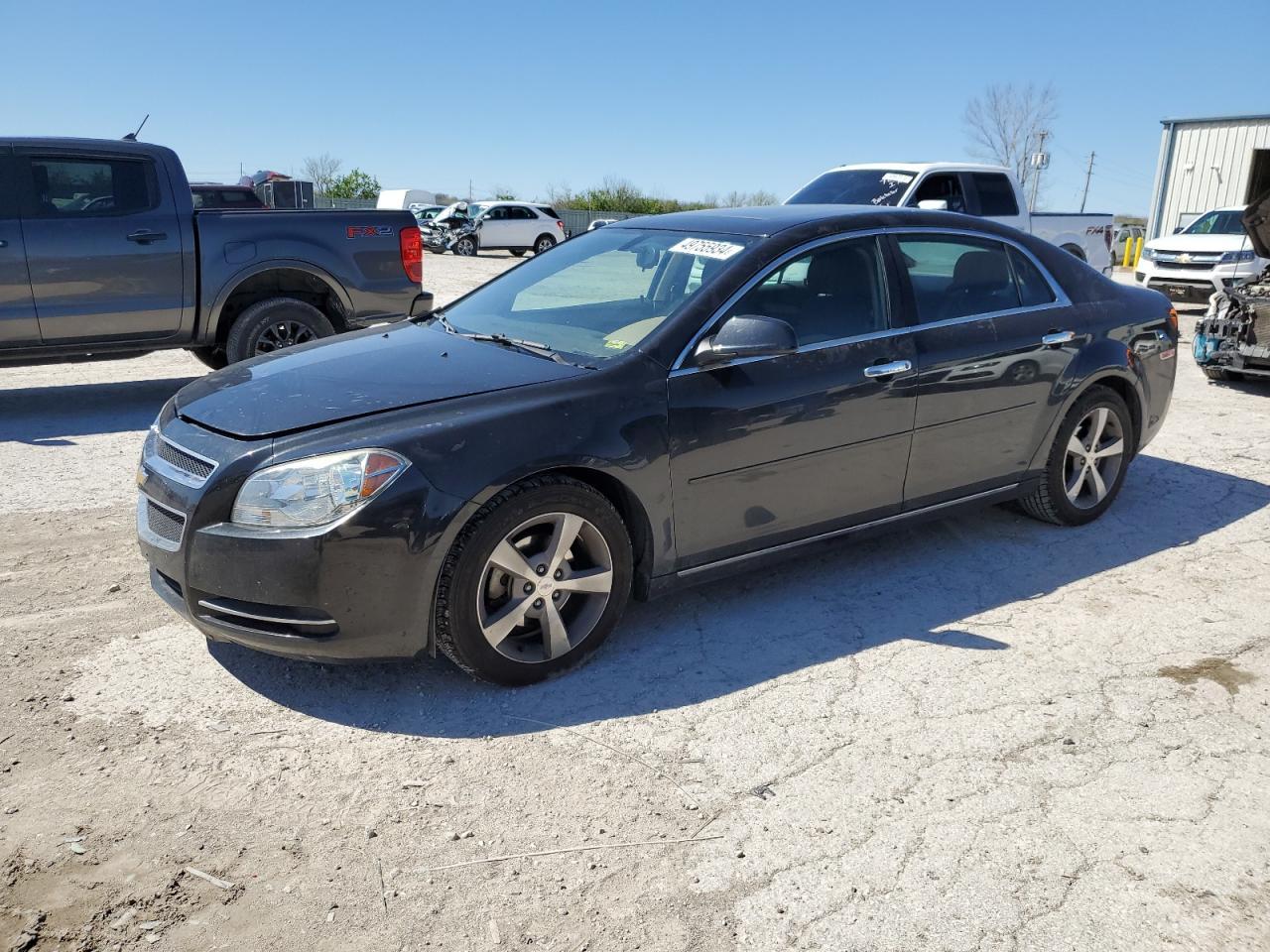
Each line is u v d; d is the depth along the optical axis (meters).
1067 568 4.64
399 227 8.10
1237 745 3.21
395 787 2.93
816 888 2.55
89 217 7.08
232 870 2.59
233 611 3.24
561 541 3.46
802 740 3.21
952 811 2.85
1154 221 28.97
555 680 3.57
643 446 3.56
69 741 3.13
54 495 5.50
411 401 3.41
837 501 4.17
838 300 4.16
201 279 7.45
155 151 7.33
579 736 3.22
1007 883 2.57
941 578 4.52
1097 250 14.07
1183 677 3.64
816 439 4.00
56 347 7.18
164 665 3.62
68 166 7.03
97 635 3.84
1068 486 5.09
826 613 4.15
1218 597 4.34
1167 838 2.75
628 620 4.07
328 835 2.72
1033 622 4.08
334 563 3.12
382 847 2.68
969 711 3.39
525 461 3.30
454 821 2.79
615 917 2.44
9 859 2.60
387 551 3.15
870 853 2.68
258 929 2.39
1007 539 5.00
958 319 4.48
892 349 4.20
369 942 2.36
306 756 3.09
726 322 3.77
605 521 3.53
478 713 3.35
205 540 3.21
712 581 4.23
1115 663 3.74
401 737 3.20
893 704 3.43
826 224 4.23
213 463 3.27
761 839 2.73
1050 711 3.39
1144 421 5.29
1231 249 14.95
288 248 7.66
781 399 3.88
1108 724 3.31
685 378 3.70
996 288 4.71
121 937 2.35
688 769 3.05
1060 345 4.77
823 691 3.51
